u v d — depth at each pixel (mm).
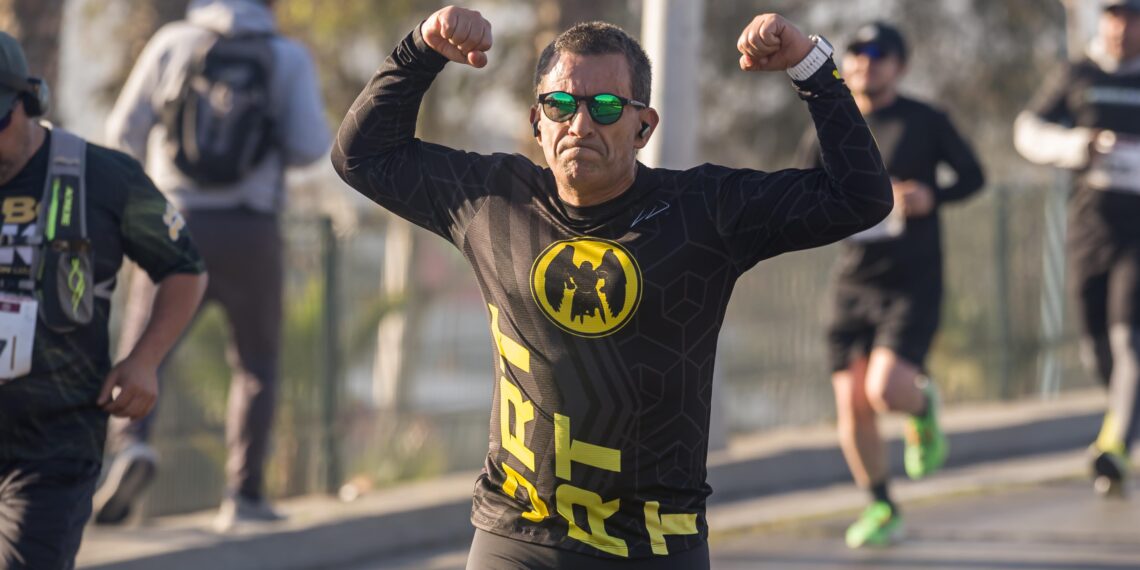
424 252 31688
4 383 12258
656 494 10523
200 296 13383
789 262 32000
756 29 10297
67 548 12383
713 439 26688
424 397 29016
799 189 10320
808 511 24984
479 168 10914
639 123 10359
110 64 41938
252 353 20797
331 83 47219
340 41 46906
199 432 22922
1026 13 49938
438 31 10703
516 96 46156
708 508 25250
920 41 50156
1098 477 25422
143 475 20031
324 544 20906
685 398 10453
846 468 28266
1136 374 24750
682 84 25625
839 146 10250
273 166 20750
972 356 34562
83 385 12625
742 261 10430
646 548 10477
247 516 20766
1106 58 24969
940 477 27953
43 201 12398
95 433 12773
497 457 10852
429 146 11203
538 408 10562
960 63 50844
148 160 21578
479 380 29406
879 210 10297
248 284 20562
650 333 10297
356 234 27281
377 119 10977
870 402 22250
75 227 12445
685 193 10383
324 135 20938
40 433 12453
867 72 21953
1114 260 24875
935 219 22172
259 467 20828
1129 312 24672
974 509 24906
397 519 22094
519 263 10523
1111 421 25094
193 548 19250
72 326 12383
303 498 23297
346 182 11281
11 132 12203
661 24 25672
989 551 21797
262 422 20766
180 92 20297
